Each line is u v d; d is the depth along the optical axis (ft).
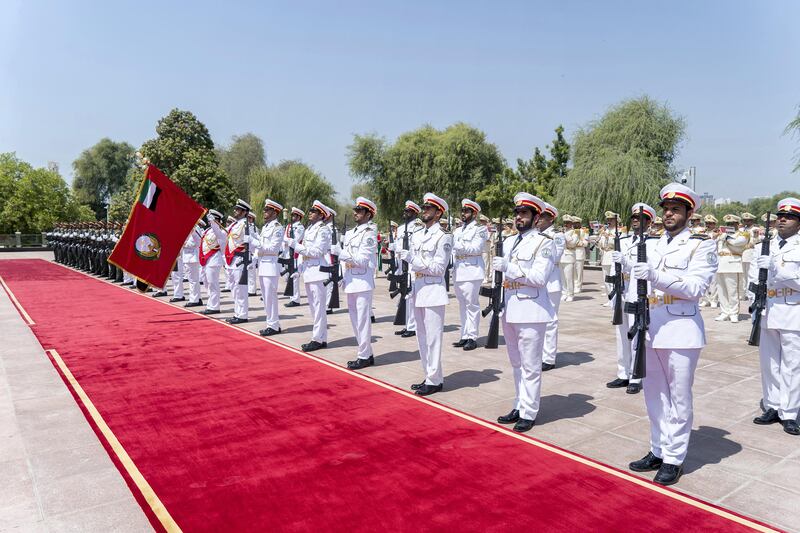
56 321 35.27
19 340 29.30
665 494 12.41
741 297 47.88
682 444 13.20
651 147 92.89
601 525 11.00
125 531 10.99
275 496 12.32
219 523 11.20
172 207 36.27
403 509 11.68
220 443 15.40
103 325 33.86
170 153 118.52
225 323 34.68
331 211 28.81
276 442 15.44
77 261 80.23
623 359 21.07
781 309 16.79
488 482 12.94
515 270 16.56
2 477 13.43
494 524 11.04
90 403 18.95
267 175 151.23
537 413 17.20
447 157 132.26
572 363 25.11
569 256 46.52
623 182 87.35
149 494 12.48
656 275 13.01
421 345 20.99
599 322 36.11
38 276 67.77
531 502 11.97
